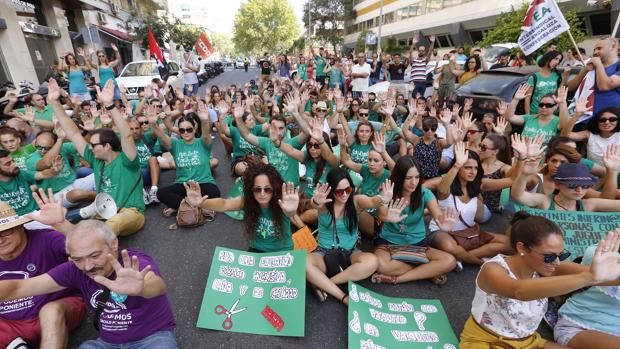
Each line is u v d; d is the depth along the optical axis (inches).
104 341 81.7
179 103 295.3
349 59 647.1
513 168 147.1
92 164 153.7
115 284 65.9
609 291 81.7
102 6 873.5
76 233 70.1
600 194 126.6
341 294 110.0
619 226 111.2
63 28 667.4
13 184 138.9
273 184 113.7
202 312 104.7
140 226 159.2
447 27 1107.3
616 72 189.0
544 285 66.6
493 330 81.4
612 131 157.5
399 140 235.0
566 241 113.7
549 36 216.8
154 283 75.0
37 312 90.0
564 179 108.7
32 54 574.2
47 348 83.0
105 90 141.7
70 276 78.5
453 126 202.8
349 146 198.1
